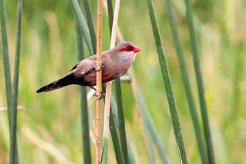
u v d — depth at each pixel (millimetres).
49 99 12867
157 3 15273
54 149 10789
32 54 14031
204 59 13258
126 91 12305
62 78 6977
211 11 15570
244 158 11820
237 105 12422
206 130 8328
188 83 8328
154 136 8656
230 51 13109
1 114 11047
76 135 12156
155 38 6656
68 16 15008
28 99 12477
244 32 13258
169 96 6750
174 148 11648
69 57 14109
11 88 7238
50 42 14375
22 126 11227
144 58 13828
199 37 14023
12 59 12891
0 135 11117
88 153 7852
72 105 12906
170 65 13992
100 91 6668
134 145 10930
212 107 11750
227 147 11977
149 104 12414
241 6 13594
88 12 7062
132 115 12078
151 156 8523
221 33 13523
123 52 6965
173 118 6789
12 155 7102
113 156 11164
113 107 7250
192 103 8312
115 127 7094
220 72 12883
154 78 13320
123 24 14578
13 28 14320
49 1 15125
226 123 12094
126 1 14961
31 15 15000
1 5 7129
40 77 13633
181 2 14438
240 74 12906
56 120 12578
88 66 6957
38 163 11242
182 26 14867
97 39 6613
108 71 6895
